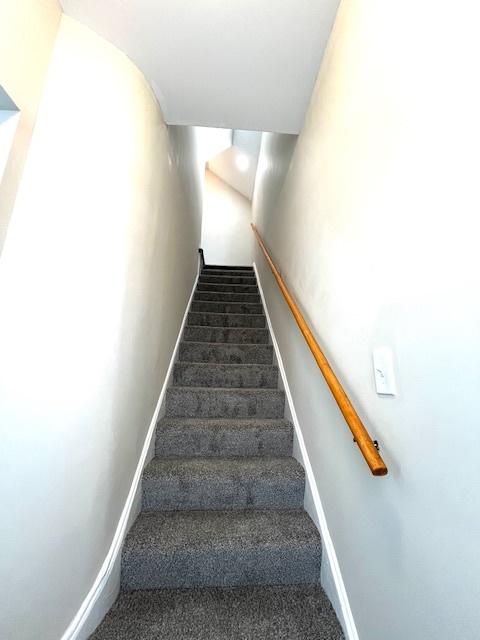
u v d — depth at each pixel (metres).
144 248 1.44
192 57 1.35
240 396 2.00
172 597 1.11
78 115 1.03
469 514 0.51
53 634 0.82
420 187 0.68
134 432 1.36
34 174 0.88
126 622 1.01
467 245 0.54
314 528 1.28
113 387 1.13
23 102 0.84
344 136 1.15
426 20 0.68
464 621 0.51
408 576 0.67
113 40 1.23
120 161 1.20
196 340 2.77
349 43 1.12
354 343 0.98
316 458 1.35
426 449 0.63
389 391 0.77
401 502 0.71
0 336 0.78
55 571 0.85
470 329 0.52
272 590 1.15
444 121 0.61
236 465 1.56
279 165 2.73
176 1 1.13
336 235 1.20
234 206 5.46
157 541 1.20
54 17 1.01
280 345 2.31
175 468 1.52
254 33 1.26
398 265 0.75
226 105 1.67
